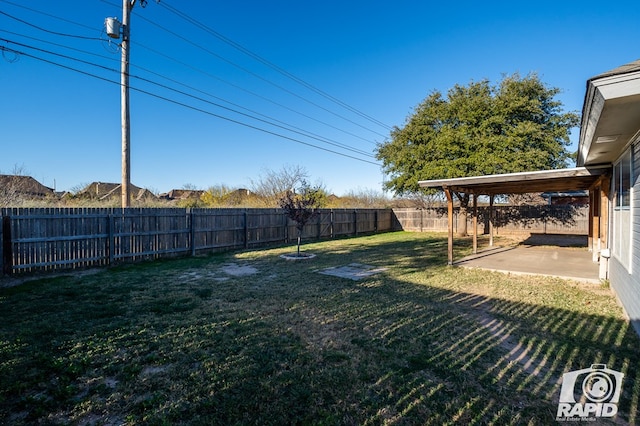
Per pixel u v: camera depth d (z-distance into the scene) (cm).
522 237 1530
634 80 220
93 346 315
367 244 1262
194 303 464
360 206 2552
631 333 354
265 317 405
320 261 848
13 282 586
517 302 474
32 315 407
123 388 244
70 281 604
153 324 378
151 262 826
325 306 451
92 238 742
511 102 1355
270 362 286
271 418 210
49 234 673
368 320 395
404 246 1191
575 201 2038
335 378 259
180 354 301
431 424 204
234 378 259
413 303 467
